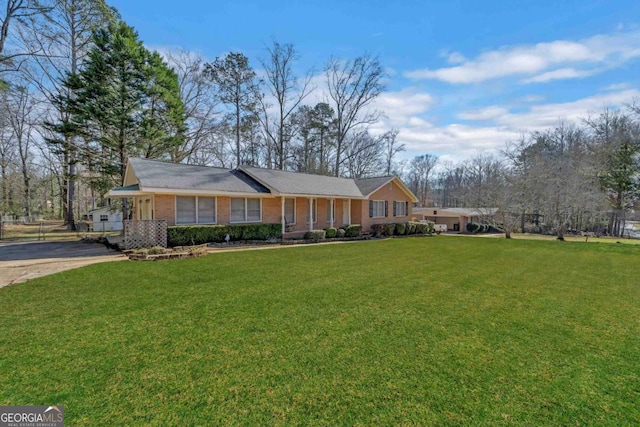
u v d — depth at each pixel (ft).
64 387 9.16
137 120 61.62
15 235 68.33
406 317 15.25
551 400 8.79
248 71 88.53
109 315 15.17
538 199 84.48
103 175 66.44
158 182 40.86
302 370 10.19
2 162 99.81
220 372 10.03
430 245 49.32
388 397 8.80
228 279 22.88
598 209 82.02
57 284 21.04
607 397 8.98
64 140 65.57
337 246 46.42
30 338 12.51
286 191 52.26
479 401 8.68
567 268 29.91
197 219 44.65
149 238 38.47
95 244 47.83
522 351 11.76
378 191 71.61
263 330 13.46
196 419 7.82
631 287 22.24
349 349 11.72
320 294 19.13
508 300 18.40
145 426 7.55
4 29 52.42
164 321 14.42
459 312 16.10
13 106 77.51
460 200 153.38
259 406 8.35
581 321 15.06
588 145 93.09
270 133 97.19
